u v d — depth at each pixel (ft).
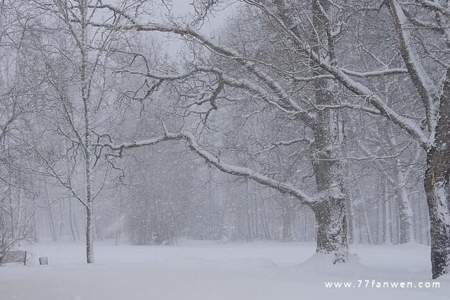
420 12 61.72
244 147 70.13
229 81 59.21
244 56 56.49
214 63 61.57
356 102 65.51
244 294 33.63
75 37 62.85
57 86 66.54
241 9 60.95
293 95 60.54
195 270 51.42
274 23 54.85
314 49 54.60
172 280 41.16
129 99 68.28
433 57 56.34
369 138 122.62
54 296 34.50
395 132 113.60
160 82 63.16
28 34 70.08
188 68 62.34
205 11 56.70
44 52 69.15
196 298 32.04
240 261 63.52
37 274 48.91
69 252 113.91
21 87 74.43
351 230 147.84
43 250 123.44
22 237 80.79
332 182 57.77
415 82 49.37
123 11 61.16
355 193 173.27
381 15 62.49
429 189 46.75
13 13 68.59
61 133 67.56
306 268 55.16
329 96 57.93
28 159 78.33
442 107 45.52
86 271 50.72
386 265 72.18
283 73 52.34
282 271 52.26
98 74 68.95
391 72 53.78
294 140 65.10
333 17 56.90
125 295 33.50
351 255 57.98
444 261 46.06
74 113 74.08
